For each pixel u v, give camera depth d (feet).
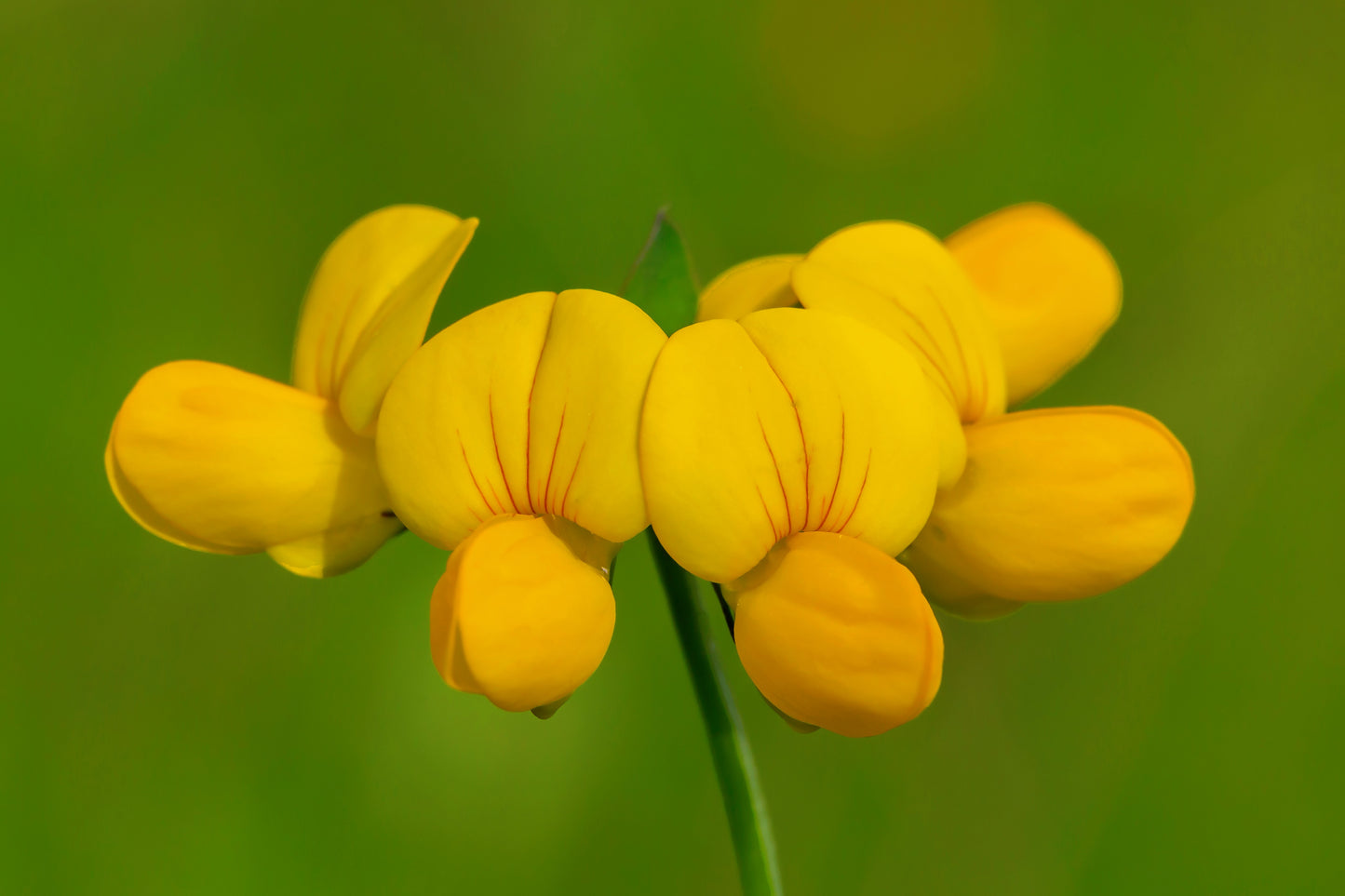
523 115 0.80
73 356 0.77
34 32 0.80
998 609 0.54
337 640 0.68
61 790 0.67
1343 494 0.71
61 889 0.66
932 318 0.53
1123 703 0.69
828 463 0.51
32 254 0.78
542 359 0.51
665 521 0.50
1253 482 0.72
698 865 0.66
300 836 0.66
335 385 0.53
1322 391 0.73
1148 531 0.52
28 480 0.73
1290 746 0.68
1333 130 0.80
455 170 0.80
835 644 0.50
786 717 0.52
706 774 0.67
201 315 0.80
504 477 0.51
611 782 0.66
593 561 0.51
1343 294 0.75
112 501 0.73
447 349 0.51
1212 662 0.70
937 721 0.68
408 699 0.67
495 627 0.50
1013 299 0.56
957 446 0.52
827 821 0.67
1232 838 0.68
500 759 0.66
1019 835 0.67
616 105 0.80
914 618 0.50
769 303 0.53
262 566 0.69
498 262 0.79
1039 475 0.52
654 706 0.67
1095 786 0.68
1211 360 0.76
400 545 0.68
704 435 0.50
